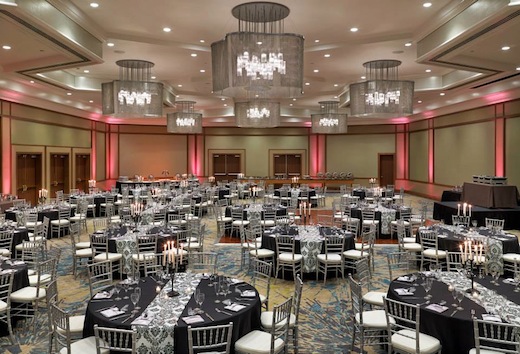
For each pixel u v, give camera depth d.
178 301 4.63
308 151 25.41
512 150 13.96
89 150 20.42
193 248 8.59
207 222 14.30
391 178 24.09
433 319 4.30
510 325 3.79
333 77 14.36
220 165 25.48
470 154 16.62
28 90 14.04
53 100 15.70
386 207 12.06
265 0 7.92
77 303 6.52
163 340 3.98
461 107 16.94
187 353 3.98
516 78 12.66
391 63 12.27
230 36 7.20
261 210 11.44
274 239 7.93
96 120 21.23
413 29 9.55
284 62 7.26
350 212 11.77
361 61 12.06
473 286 4.99
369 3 8.07
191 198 14.86
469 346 4.10
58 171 17.70
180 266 8.12
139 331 3.97
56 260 6.29
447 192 16.20
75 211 13.16
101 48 9.59
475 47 9.00
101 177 21.95
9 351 4.99
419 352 4.05
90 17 8.67
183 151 24.83
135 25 9.21
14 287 5.82
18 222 10.49
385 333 4.99
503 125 14.41
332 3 8.06
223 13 8.55
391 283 5.21
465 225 9.82
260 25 9.27
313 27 9.42
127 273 7.61
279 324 4.74
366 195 17.00
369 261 7.59
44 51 9.05
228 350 3.71
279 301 6.58
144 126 24.05
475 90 14.86
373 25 9.29
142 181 20.42
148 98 11.16
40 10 6.94
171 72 13.42
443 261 7.91
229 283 5.21
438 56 9.20
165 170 24.48
